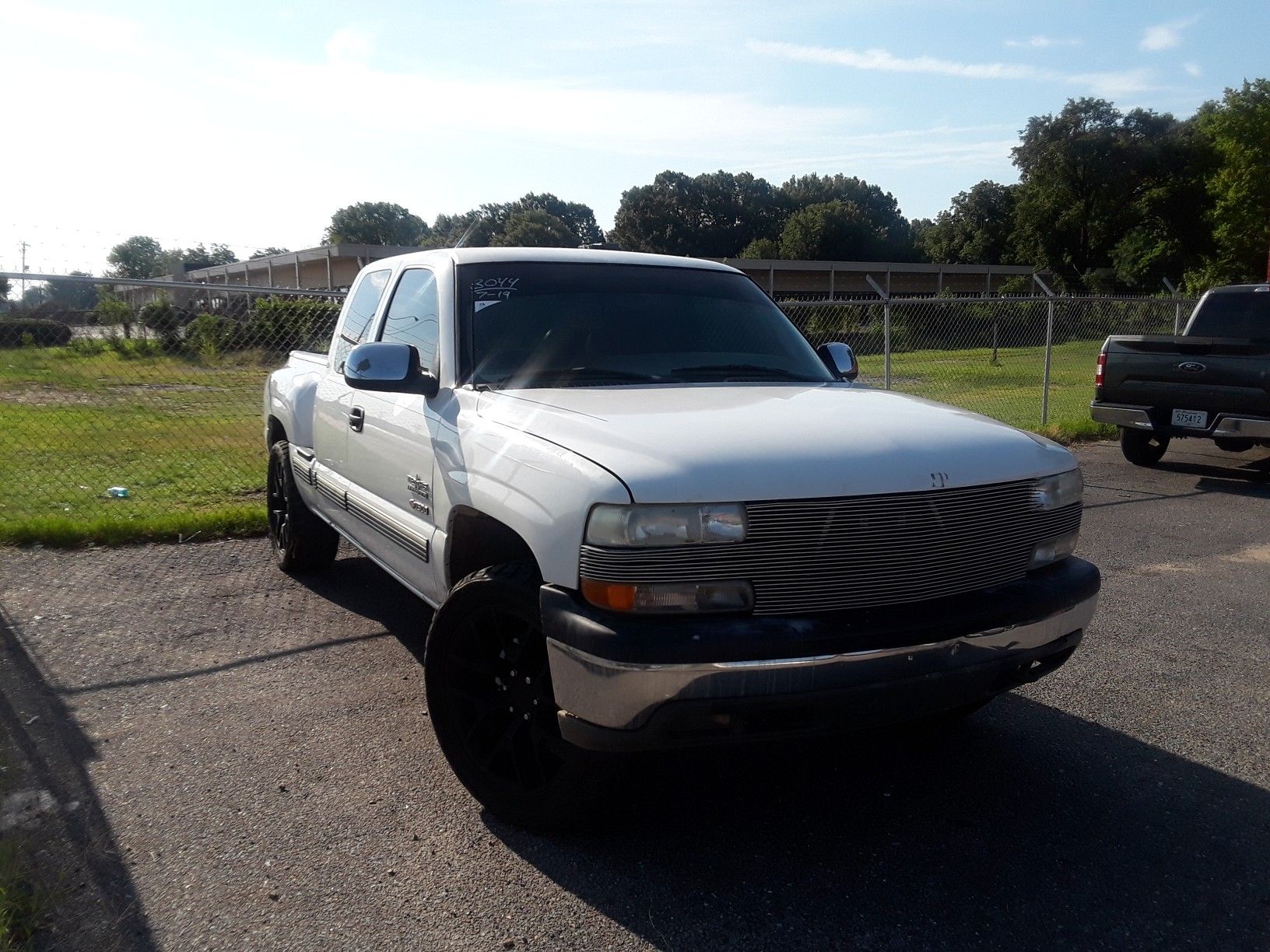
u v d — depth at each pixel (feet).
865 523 9.26
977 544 9.97
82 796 11.01
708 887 9.52
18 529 22.07
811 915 9.07
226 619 17.29
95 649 15.72
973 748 12.65
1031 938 8.76
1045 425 41.47
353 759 12.04
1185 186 220.23
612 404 10.80
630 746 8.93
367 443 14.32
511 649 10.43
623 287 13.99
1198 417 31.68
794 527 9.03
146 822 10.47
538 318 13.00
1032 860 10.03
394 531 13.24
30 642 15.96
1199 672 15.35
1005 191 273.75
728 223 321.52
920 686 9.31
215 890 9.29
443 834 10.38
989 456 10.16
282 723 13.06
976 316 85.81
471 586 10.31
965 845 10.33
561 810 10.00
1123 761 12.30
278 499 20.44
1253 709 13.94
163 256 166.20
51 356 33.06
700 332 13.73
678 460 9.02
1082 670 15.46
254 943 8.54
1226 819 10.89
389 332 14.99
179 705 13.60
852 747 12.68
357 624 17.11
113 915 8.86
